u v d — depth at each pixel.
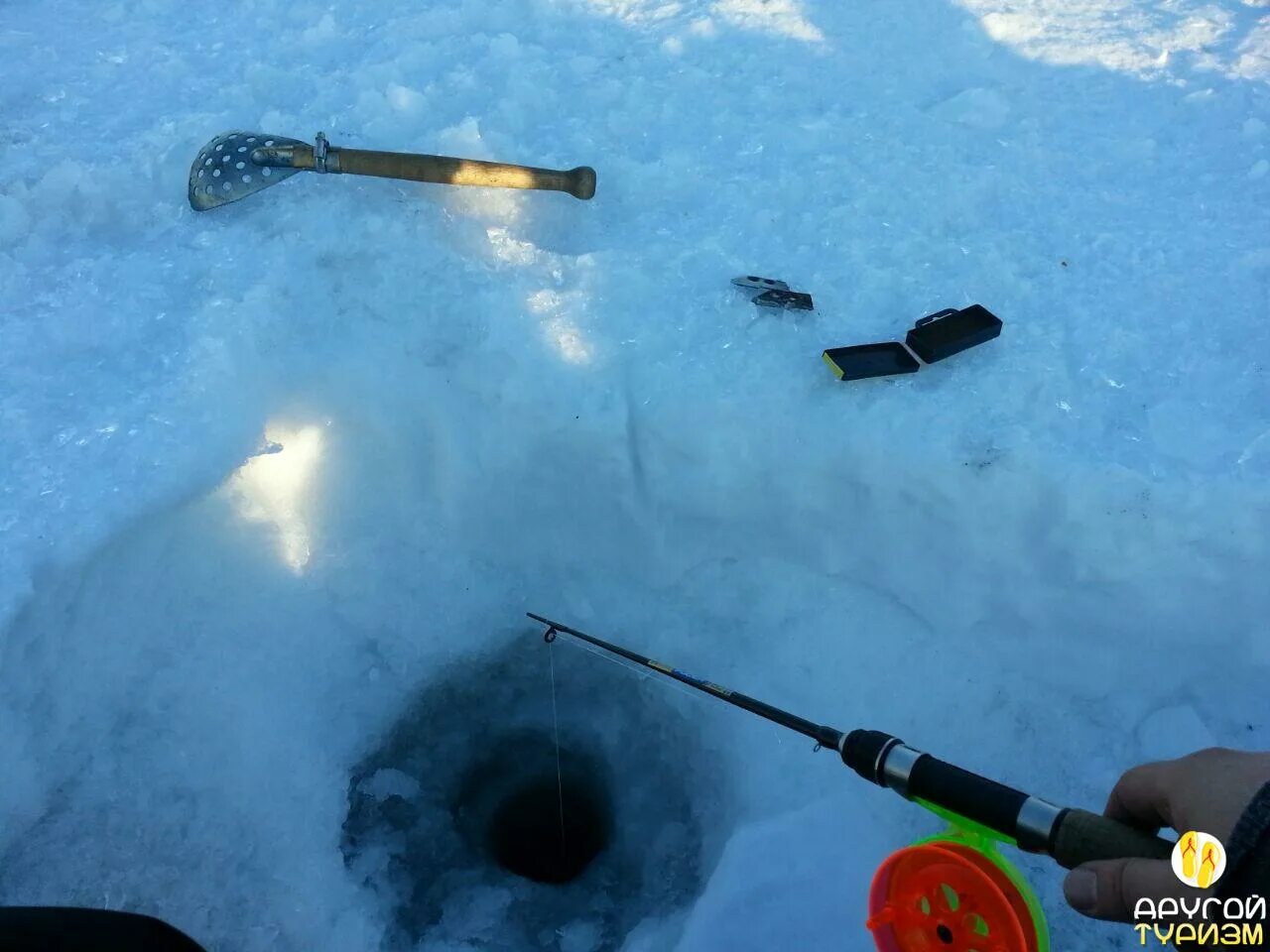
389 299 0.93
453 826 0.92
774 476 0.88
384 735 0.94
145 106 1.11
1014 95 1.12
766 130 1.09
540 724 0.98
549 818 0.97
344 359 0.91
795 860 0.80
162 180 1.03
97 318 0.90
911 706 0.87
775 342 0.90
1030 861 0.78
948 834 0.53
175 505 0.83
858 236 0.99
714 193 1.03
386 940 0.84
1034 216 1.00
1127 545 0.81
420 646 0.96
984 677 0.87
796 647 0.91
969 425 0.84
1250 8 1.21
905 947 0.54
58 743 0.76
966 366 0.88
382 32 1.20
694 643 0.94
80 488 0.79
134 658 0.82
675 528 0.93
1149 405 0.85
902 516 0.86
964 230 0.99
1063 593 0.84
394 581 0.96
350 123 1.09
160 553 0.84
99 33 1.20
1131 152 1.06
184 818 0.80
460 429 0.93
